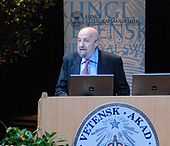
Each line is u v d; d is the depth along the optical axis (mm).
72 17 14727
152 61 19562
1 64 15688
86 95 8609
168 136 7875
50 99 7992
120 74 9719
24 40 14312
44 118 7996
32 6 13812
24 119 18562
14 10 13680
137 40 14758
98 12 14648
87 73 9578
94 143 7965
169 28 19547
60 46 18719
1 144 7359
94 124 7965
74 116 7973
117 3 14633
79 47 9594
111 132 7949
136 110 7922
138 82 8703
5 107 19172
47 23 17453
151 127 7902
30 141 7336
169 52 19656
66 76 9578
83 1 14672
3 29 14094
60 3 17297
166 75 8641
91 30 9594
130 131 7930
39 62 19047
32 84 19344
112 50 14703
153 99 7910
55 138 7875
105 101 7965
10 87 19234
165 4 19312
